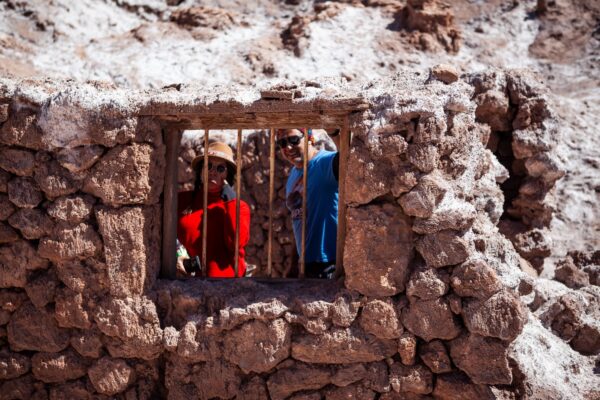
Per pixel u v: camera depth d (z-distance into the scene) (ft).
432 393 13.32
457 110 13.14
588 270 19.88
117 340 13.97
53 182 13.88
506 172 20.71
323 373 13.35
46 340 14.25
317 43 35.14
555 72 36.35
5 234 14.20
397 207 13.12
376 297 13.17
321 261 15.85
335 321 13.20
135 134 13.70
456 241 12.91
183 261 15.93
